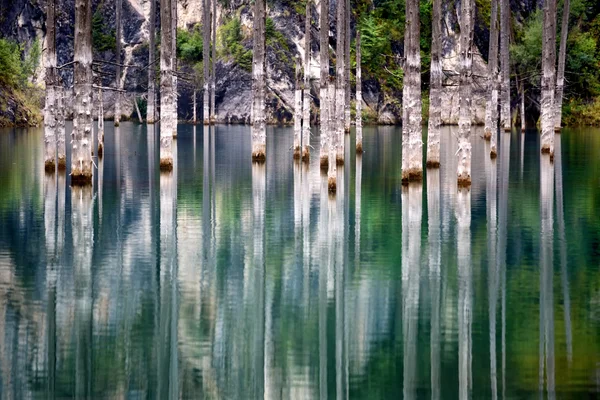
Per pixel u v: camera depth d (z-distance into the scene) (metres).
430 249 21.81
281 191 33.06
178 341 14.68
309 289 17.88
